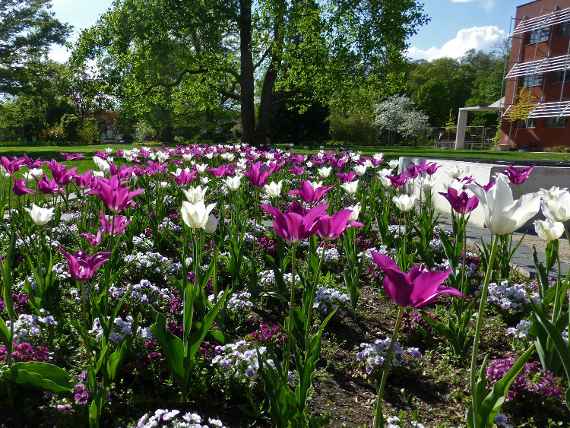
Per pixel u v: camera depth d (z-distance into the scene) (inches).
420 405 132.2
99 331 132.3
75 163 641.0
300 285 198.2
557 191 134.6
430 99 3132.4
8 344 114.6
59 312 162.4
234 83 1262.3
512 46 1958.7
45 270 180.2
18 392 118.4
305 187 136.9
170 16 1020.5
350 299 186.7
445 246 192.7
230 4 1063.6
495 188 78.2
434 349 164.9
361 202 305.1
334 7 1060.5
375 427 73.4
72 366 133.4
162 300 180.9
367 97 1187.9
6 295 114.7
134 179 299.4
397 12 1047.6
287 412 94.8
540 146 1759.4
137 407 120.6
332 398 133.2
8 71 1587.1
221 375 128.6
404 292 66.6
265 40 1083.9
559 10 1702.8
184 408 122.2
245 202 331.3
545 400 129.9
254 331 165.3
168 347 116.6
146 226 271.3
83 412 109.2
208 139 1784.0
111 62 1123.3
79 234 217.8
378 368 142.6
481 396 85.0
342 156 448.8
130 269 211.5
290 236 98.4
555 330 84.8
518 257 273.1
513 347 163.2
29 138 2310.5
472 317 184.1
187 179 255.3
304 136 1883.6
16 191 194.9
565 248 300.7
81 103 2369.6
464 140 2201.0
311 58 1045.8
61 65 2106.3
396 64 1116.5
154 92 1131.3
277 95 1180.5
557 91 1731.1
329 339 167.8
